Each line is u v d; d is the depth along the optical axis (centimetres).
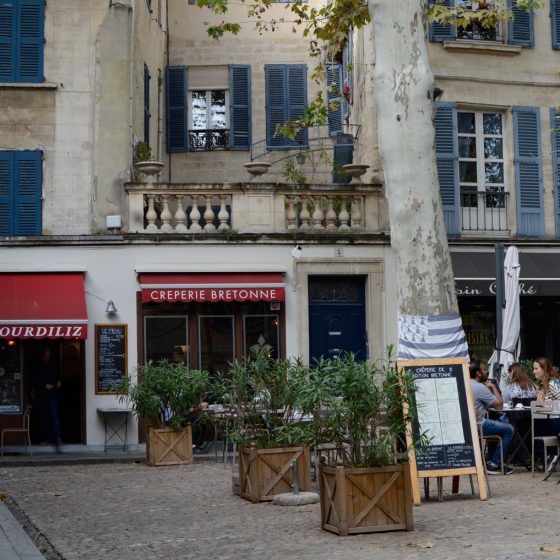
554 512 1072
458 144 2258
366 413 999
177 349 2108
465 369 1221
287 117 2650
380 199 2200
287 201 2178
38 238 2070
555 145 2298
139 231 2111
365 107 2327
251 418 1282
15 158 2120
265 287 2092
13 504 1305
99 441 2062
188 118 2648
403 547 892
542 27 2314
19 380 2078
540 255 2244
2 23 2142
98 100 2141
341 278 2192
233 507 1209
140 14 2291
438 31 2236
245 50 2662
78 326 1983
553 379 1513
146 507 1235
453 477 1252
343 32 1869
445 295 1323
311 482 1392
